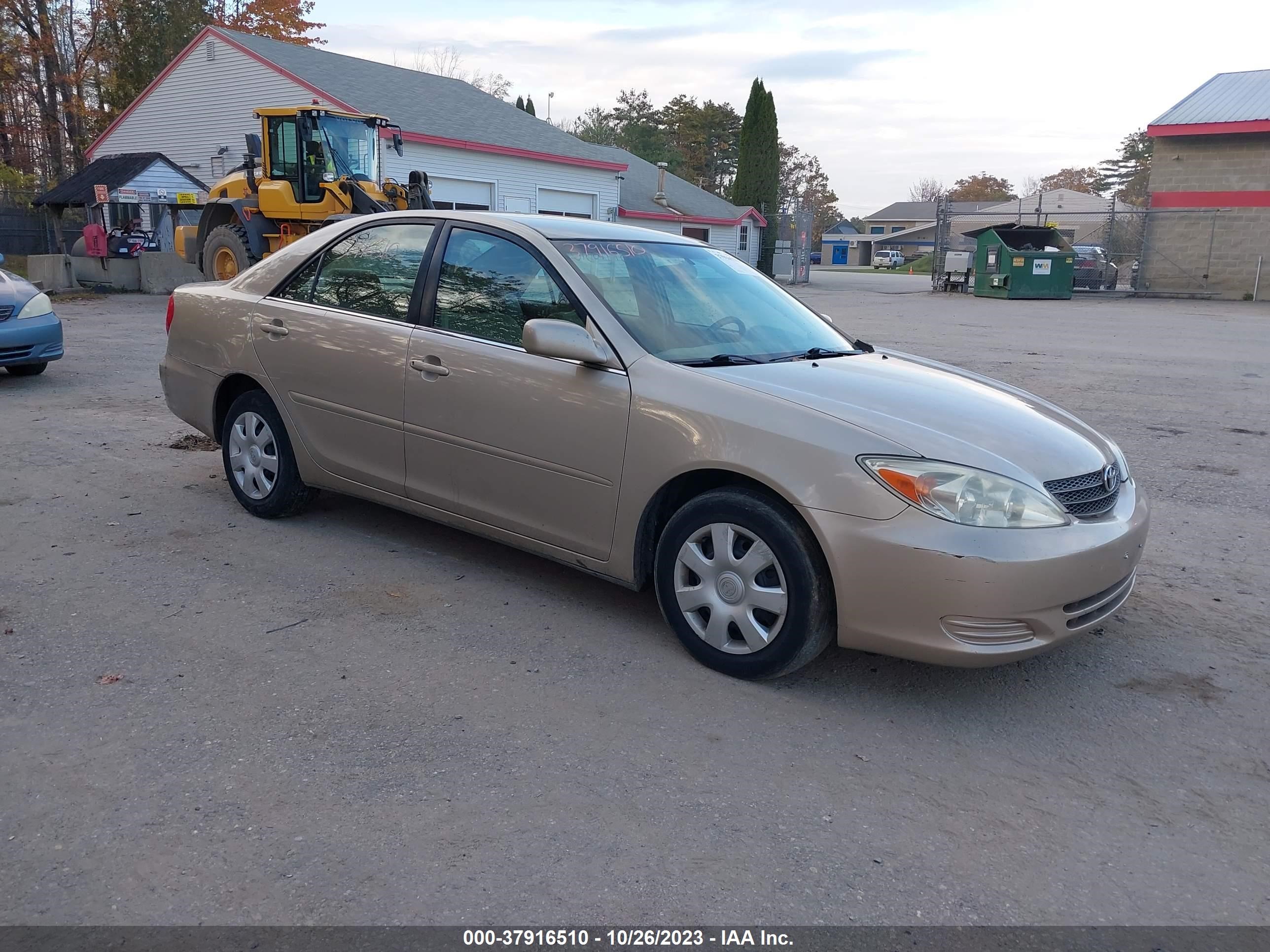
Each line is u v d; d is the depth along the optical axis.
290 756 3.11
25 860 2.58
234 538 5.15
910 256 102.44
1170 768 3.25
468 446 4.36
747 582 3.63
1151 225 31.17
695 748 3.26
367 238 4.96
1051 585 3.33
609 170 31.78
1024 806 3.01
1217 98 31.17
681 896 2.53
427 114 26.89
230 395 5.57
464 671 3.74
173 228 24.56
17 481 6.11
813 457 3.45
